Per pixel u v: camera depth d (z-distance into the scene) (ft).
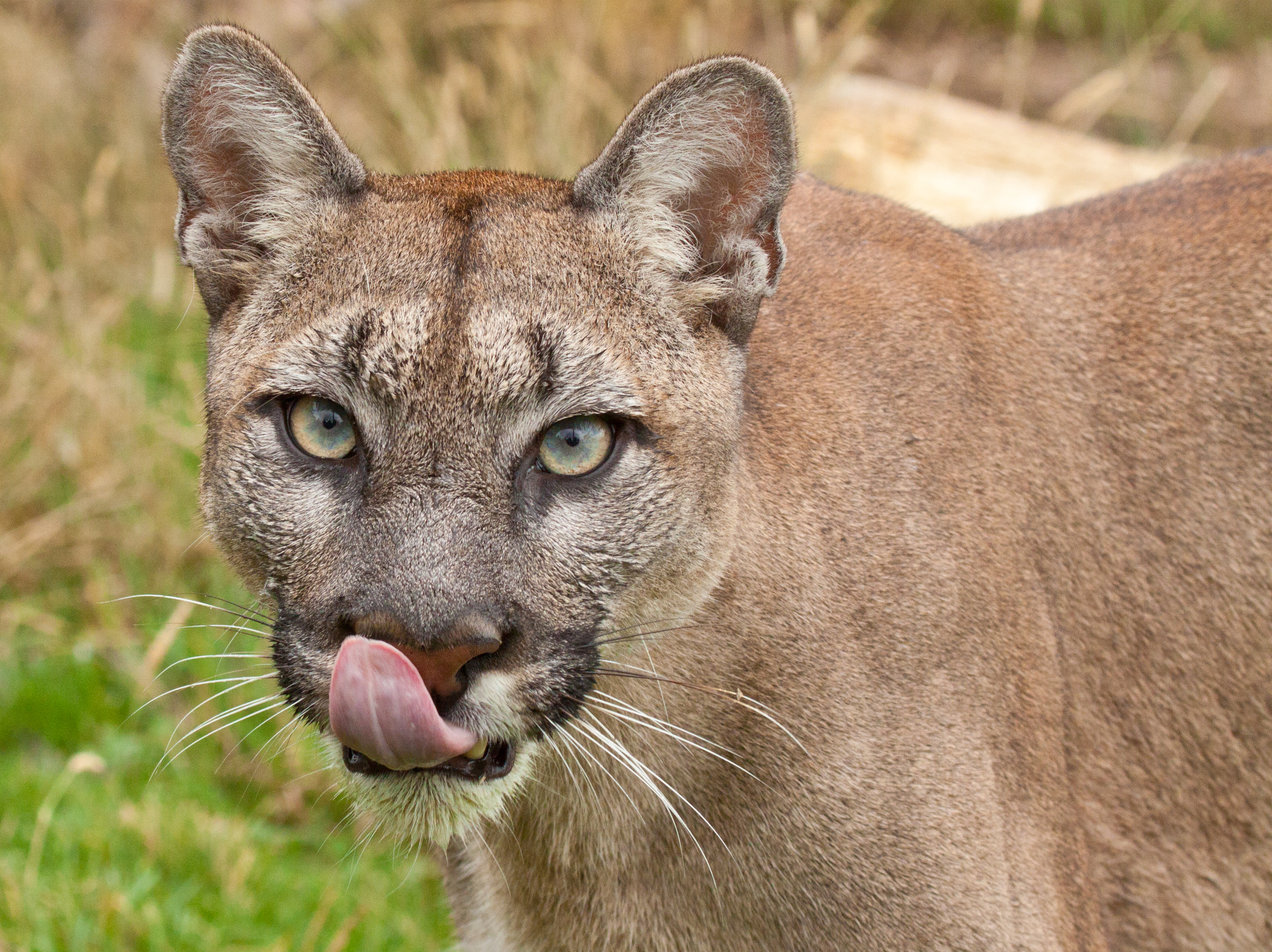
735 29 62.13
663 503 21.53
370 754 19.27
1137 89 62.54
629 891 23.82
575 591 20.94
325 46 62.54
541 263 21.38
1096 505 26.00
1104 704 26.17
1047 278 27.07
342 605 19.85
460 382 20.36
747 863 23.25
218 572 41.37
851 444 23.95
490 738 20.65
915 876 22.84
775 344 24.27
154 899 33.04
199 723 38.37
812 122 51.11
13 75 61.93
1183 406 26.30
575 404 20.88
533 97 54.44
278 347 21.34
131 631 41.50
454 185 23.08
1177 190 28.35
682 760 23.08
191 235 22.99
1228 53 67.92
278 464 21.13
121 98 61.52
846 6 67.51
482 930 26.16
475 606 19.63
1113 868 26.08
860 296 25.17
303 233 22.11
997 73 67.05
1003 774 23.65
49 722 39.55
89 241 53.42
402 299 20.79
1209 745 26.23
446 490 20.11
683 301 22.27
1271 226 27.04
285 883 34.04
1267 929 26.53
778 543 23.06
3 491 44.75
